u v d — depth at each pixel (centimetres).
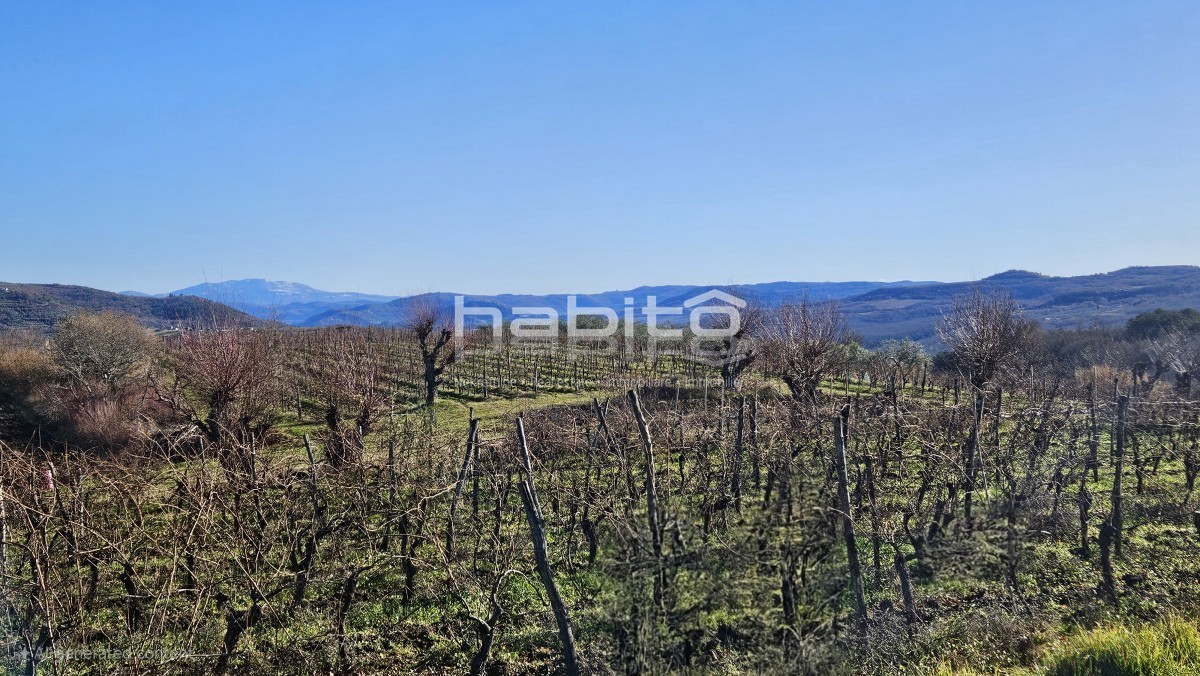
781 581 633
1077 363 3519
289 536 905
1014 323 2823
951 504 899
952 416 1327
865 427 1284
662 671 612
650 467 686
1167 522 1087
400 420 1941
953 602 843
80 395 2378
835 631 665
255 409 1953
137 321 3162
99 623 829
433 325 2638
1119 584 898
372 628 882
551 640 837
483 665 759
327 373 2095
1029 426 1217
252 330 2219
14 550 905
